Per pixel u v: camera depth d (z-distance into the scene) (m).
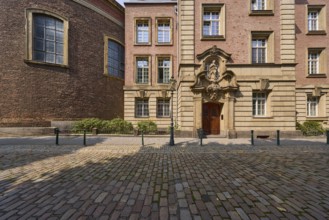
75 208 3.91
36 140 14.05
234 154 9.50
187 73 15.89
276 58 16.02
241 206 4.02
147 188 5.01
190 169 6.83
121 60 26.19
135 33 23.05
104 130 17.16
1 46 17.56
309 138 15.16
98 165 7.35
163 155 9.25
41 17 18.98
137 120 22.61
